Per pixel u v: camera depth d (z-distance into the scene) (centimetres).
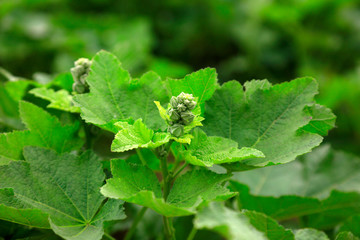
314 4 133
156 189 59
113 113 62
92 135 67
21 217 57
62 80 71
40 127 65
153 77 64
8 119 76
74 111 66
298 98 62
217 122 63
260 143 62
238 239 52
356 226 67
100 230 58
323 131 62
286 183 78
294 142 60
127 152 73
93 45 132
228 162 60
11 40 122
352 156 81
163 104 63
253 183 78
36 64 122
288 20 138
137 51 114
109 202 60
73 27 136
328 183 79
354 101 118
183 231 74
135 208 76
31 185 60
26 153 61
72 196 61
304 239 58
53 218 59
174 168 61
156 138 58
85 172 62
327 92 119
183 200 58
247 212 56
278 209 70
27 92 71
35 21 130
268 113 63
